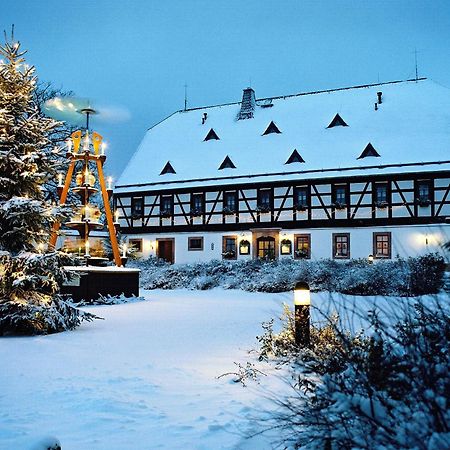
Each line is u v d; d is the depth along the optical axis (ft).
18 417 16.25
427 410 8.55
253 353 27.25
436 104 116.06
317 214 110.32
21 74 37.96
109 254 108.47
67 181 59.98
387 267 75.31
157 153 134.21
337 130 118.73
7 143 36.60
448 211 101.35
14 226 36.01
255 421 15.28
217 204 119.24
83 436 14.55
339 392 9.53
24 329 35.19
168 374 22.68
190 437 14.42
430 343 10.18
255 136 126.72
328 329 23.43
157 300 68.69
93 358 26.50
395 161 106.52
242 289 89.04
